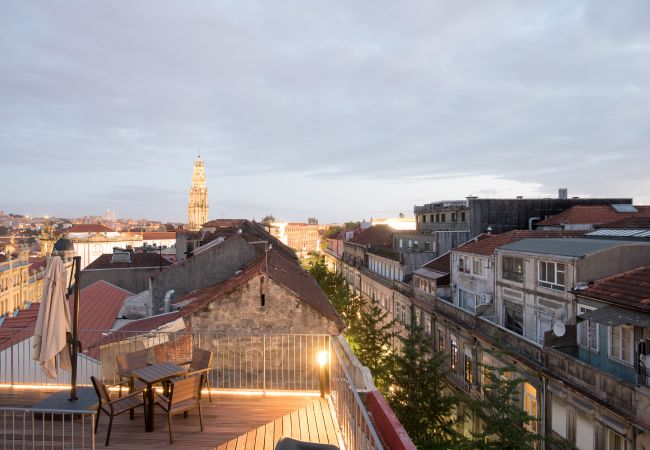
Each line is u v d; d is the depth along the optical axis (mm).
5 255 67812
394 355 24688
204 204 167750
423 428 21719
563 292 19469
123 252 44938
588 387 15617
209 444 8344
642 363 14375
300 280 22297
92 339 19656
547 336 18250
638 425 12992
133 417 9477
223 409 10133
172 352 12961
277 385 12898
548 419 17984
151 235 131125
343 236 90750
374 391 7547
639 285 15828
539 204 42906
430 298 32219
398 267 41406
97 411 8750
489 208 42156
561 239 23047
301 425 9273
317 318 14289
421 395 22719
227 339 13953
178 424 9258
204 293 21469
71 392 9750
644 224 27750
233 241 26750
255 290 14117
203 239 41062
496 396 19094
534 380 18844
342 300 45344
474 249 29219
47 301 9375
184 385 8703
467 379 25812
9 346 14133
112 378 13281
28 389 11211
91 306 26438
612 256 18531
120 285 40312
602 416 14852
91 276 39625
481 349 23516
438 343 30531
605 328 16594
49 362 9469
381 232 66688
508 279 24172
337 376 9500
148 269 40938
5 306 59281
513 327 23859
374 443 5152
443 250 40438
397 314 40000
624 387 13945
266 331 14133
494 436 20016
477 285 28141
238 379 13859
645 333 14586
